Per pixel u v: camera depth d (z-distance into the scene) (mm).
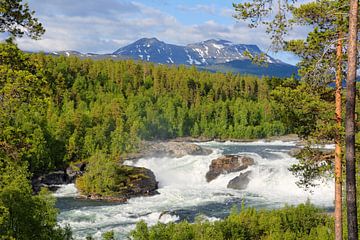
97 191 50469
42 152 61781
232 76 147750
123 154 75812
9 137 12219
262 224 26406
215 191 55094
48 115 80500
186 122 117938
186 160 70625
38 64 12828
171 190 55125
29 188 18297
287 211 27438
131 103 108312
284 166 59781
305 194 52375
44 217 18953
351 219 11266
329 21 14469
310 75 13984
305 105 15562
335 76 14891
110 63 143000
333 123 15859
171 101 121938
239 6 11969
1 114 11797
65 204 46906
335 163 15664
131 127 80625
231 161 63594
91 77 131500
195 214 41844
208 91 138875
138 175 53125
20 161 13133
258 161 66562
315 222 26172
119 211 43188
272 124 119688
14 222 17328
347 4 13305
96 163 53000
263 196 51375
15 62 12383
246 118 121625
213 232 24844
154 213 41375
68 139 72062
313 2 13836
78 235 34312
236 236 25156
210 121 122250
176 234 24250
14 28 12445
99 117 87438
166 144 80688
